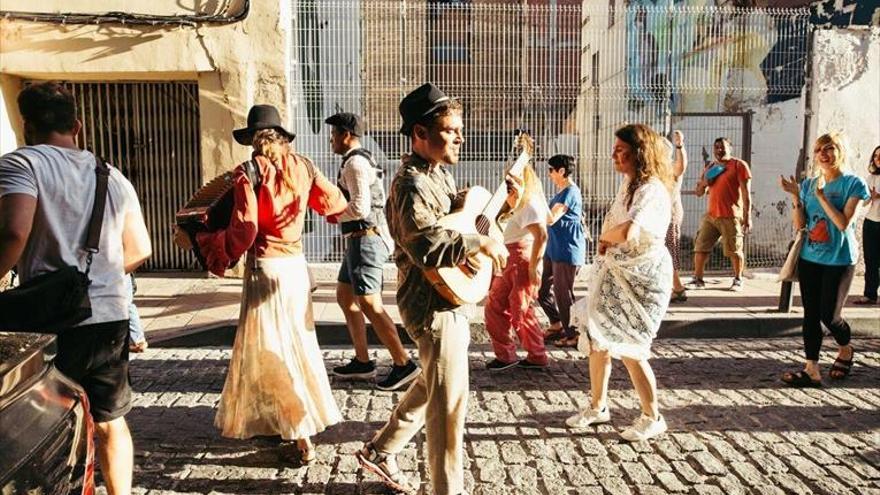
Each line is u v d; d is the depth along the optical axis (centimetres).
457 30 1073
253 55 1002
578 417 475
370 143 1061
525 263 587
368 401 527
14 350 202
